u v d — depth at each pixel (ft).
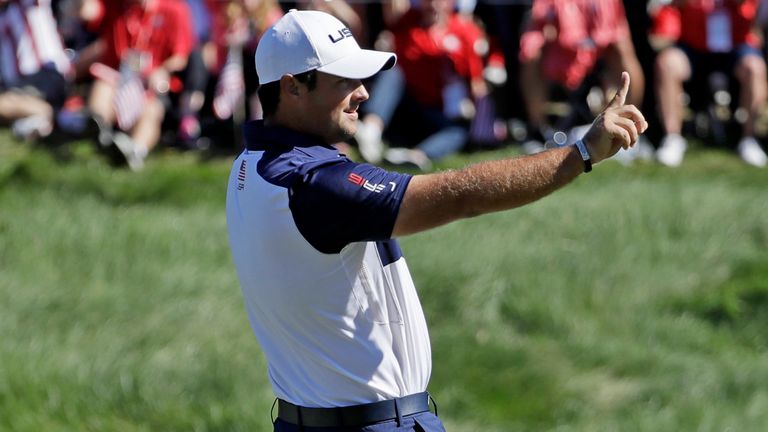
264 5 116.98
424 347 40.50
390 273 39.27
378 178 36.35
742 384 71.61
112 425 65.72
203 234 89.35
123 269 82.79
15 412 65.41
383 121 113.09
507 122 123.44
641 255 86.38
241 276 40.14
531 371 72.54
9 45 115.85
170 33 114.21
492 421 68.54
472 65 116.16
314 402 39.75
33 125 114.01
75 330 74.74
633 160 115.96
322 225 36.68
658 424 67.41
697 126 123.95
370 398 39.32
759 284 82.58
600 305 80.07
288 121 39.01
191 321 77.00
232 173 40.29
